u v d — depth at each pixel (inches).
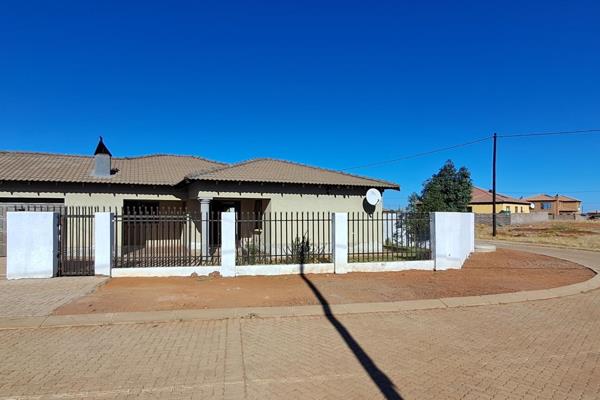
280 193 686.5
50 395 168.4
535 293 365.1
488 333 252.4
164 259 475.5
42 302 318.7
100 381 181.5
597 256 716.7
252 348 224.1
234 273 440.5
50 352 217.6
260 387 175.9
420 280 425.1
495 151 1314.0
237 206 756.0
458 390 173.0
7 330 256.4
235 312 295.3
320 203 710.5
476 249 746.2
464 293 362.6
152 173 759.7
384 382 181.0
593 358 209.8
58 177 656.4
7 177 622.8
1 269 487.5
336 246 466.0
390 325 269.4
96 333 250.7
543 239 1147.3
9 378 184.5
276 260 532.4
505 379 183.9
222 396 167.8
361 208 735.7
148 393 170.4
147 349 222.4
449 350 222.1
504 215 1991.9
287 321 278.2
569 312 305.0
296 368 196.4
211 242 593.9
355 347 226.2
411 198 1015.0
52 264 418.3
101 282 395.9
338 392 171.3
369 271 474.3
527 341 237.3
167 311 295.6
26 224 414.6
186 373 190.1
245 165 735.7
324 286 390.0
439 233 499.5
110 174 713.0
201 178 631.8
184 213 609.6
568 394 169.0
